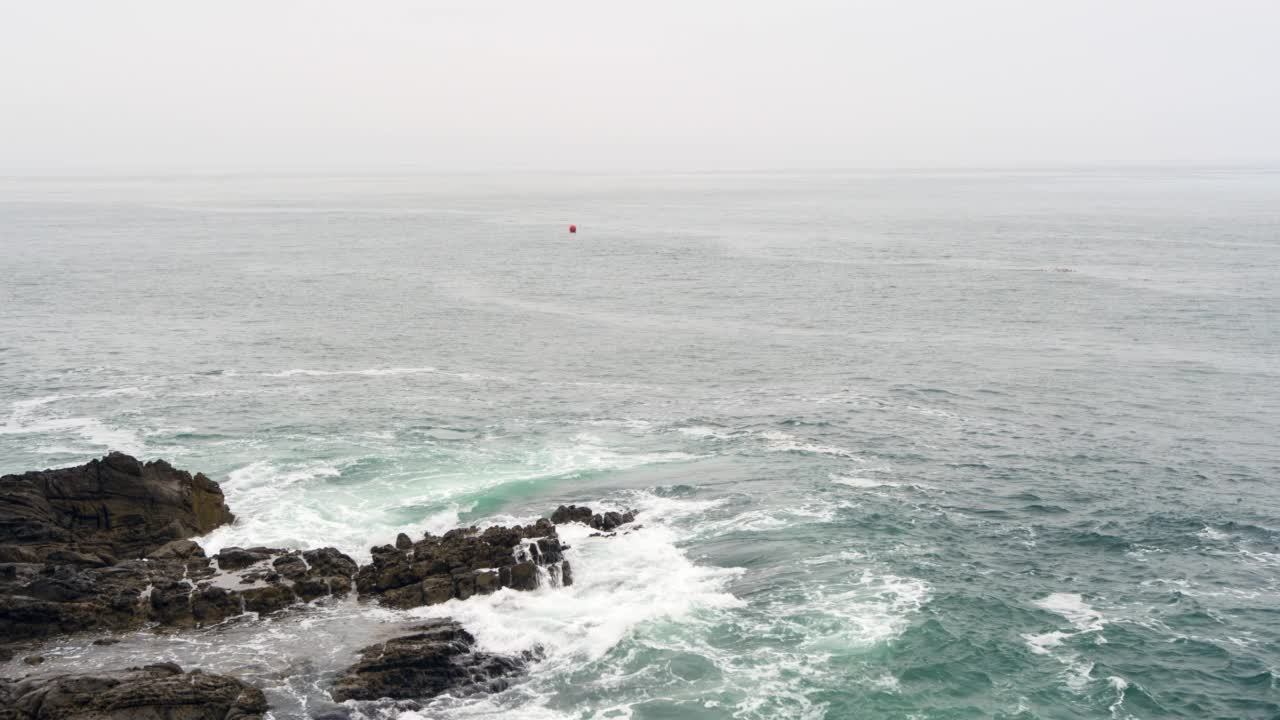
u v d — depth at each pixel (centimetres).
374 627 4059
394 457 6244
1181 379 8231
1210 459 6316
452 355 9306
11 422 6925
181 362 8850
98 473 4834
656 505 5469
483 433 6794
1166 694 3769
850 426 7000
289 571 4409
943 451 6475
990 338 9981
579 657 3950
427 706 3622
